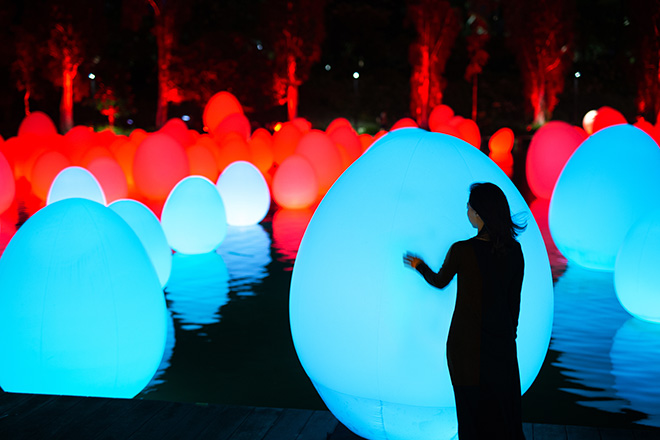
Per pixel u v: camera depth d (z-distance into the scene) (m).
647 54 36.38
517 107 48.62
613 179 9.63
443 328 4.01
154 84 47.56
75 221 5.29
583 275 9.66
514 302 3.52
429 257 4.05
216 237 11.20
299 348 4.53
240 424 4.62
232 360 6.54
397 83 50.16
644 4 36.16
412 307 4.02
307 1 40.62
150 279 5.54
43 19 37.62
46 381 5.07
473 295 3.48
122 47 47.38
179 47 41.53
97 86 43.62
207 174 19.08
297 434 4.49
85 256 5.18
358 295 4.11
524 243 4.32
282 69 41.25
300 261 4.55
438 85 42.53
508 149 27.94
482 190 3.54
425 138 4.47
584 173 9.85
